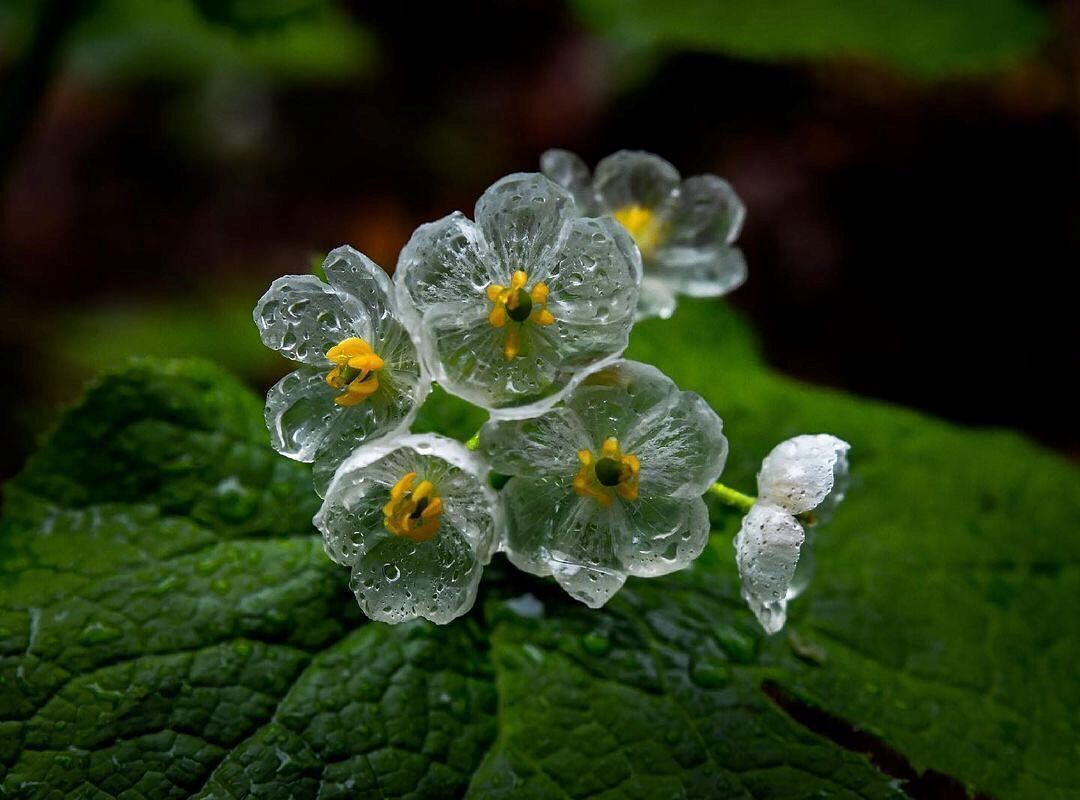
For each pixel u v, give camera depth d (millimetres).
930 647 209
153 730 184
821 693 201
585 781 189
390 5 551
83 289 511
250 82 551
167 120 552
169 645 190
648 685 196
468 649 196
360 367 176
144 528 199
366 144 545
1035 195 456
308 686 190
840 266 458
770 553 178
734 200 214
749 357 247
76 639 189
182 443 204
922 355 447
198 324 427
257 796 182
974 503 226
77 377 412
